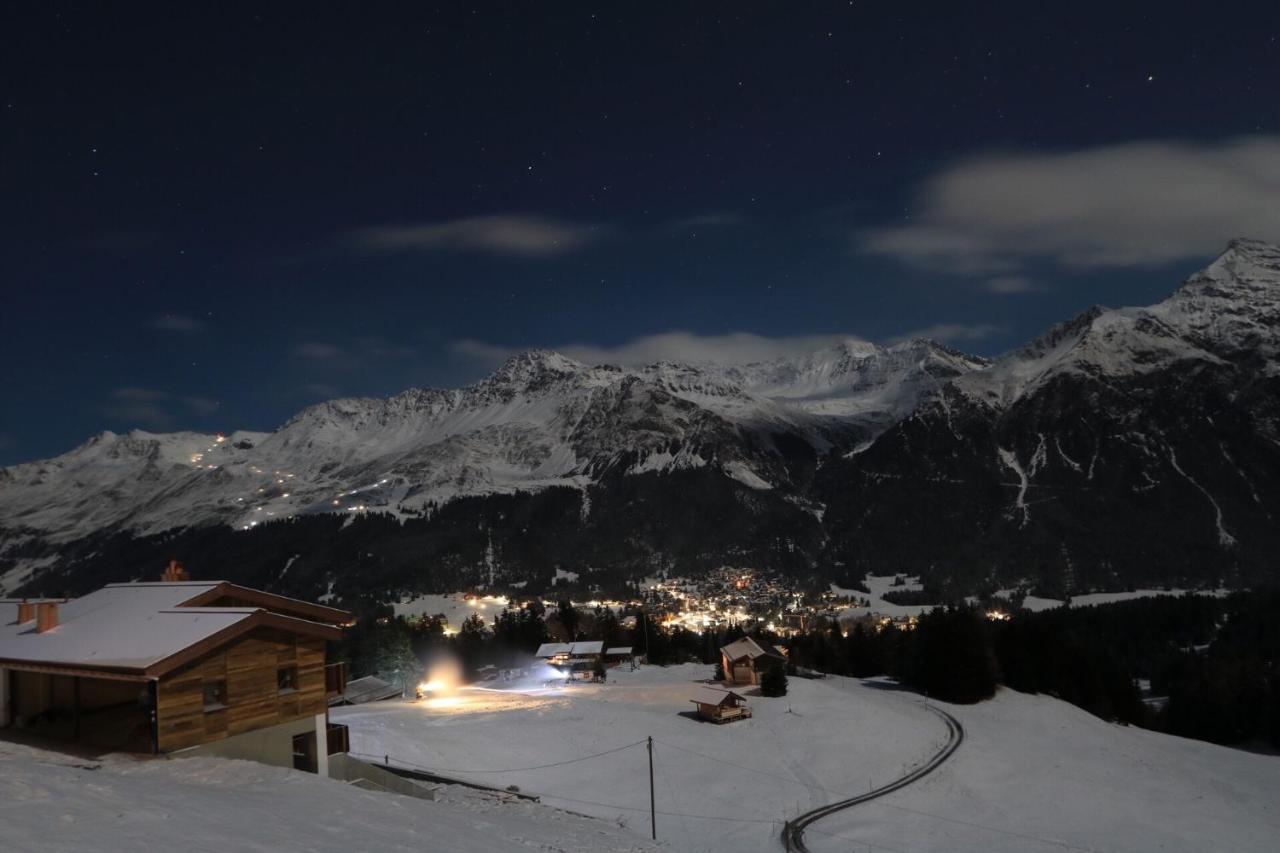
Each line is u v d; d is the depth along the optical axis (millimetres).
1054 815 56062
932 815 54719
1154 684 152750
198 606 33281
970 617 95312
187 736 28609
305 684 32719
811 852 46906
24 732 30875
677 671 124188
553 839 30719
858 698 85062
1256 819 57812
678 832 49500
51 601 37656
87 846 16219
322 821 22875
